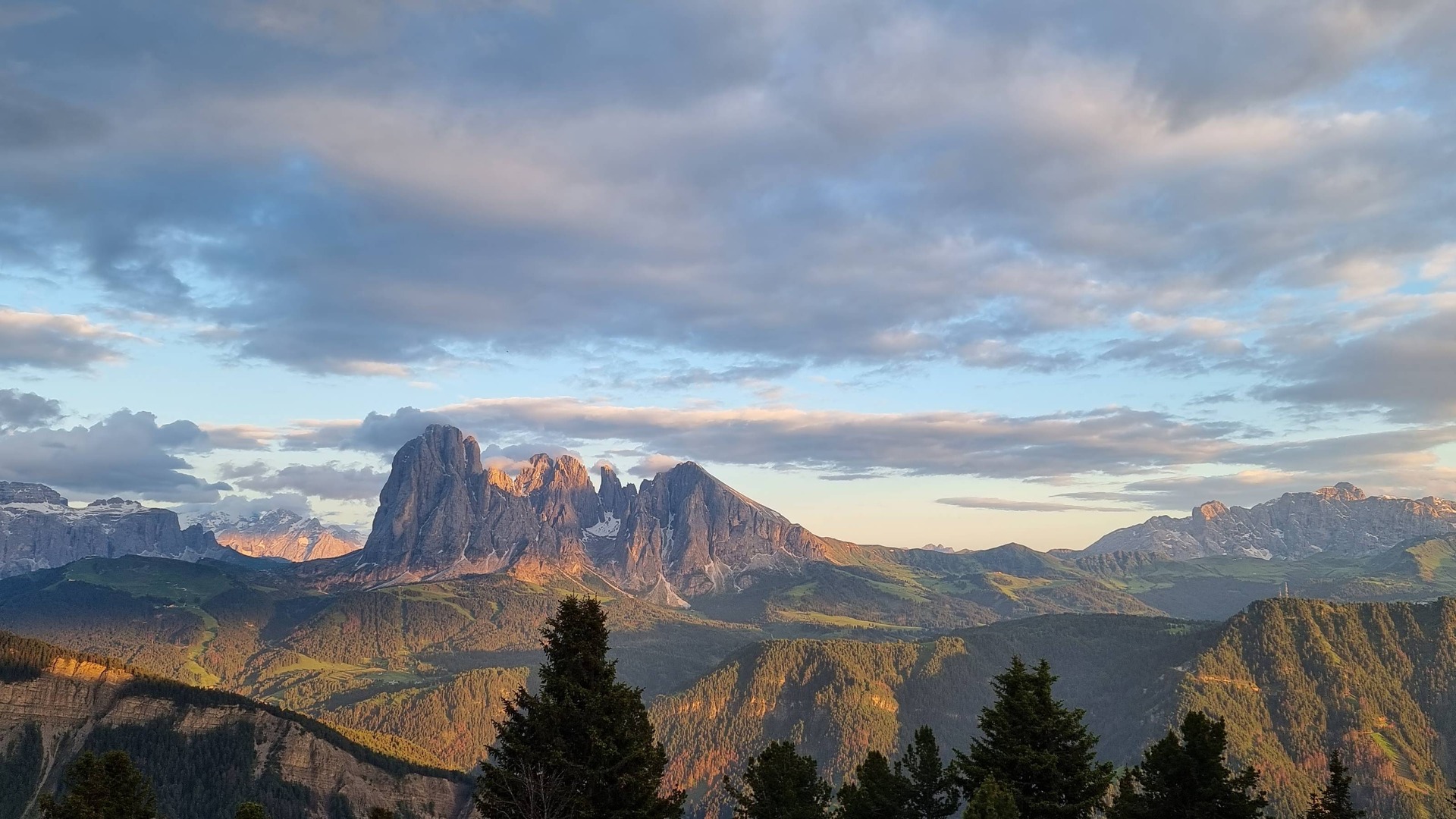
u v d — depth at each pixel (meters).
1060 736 75.25
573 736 69.12
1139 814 69.31
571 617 71.12
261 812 91.88
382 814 74.88
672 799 73.88
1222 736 68.25
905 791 85.56
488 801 68.12
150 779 95.50
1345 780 94.19
